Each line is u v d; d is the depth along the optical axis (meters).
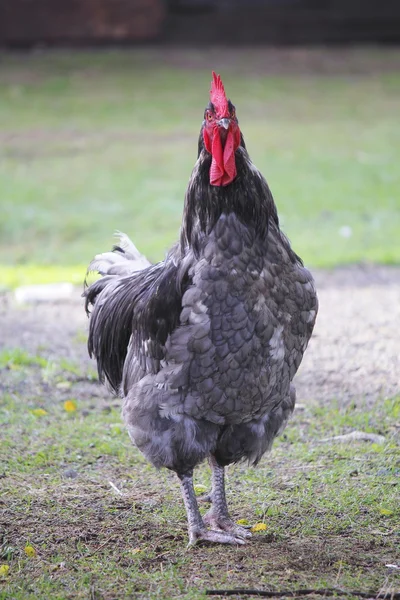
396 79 45.28
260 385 8.96
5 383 14.69
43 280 20.50
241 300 8.59
